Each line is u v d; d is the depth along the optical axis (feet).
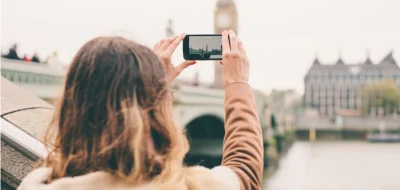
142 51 3.34
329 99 399.03
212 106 100.94
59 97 3.25
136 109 3.11
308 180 124.57
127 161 3.01
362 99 326.85
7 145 5.33
